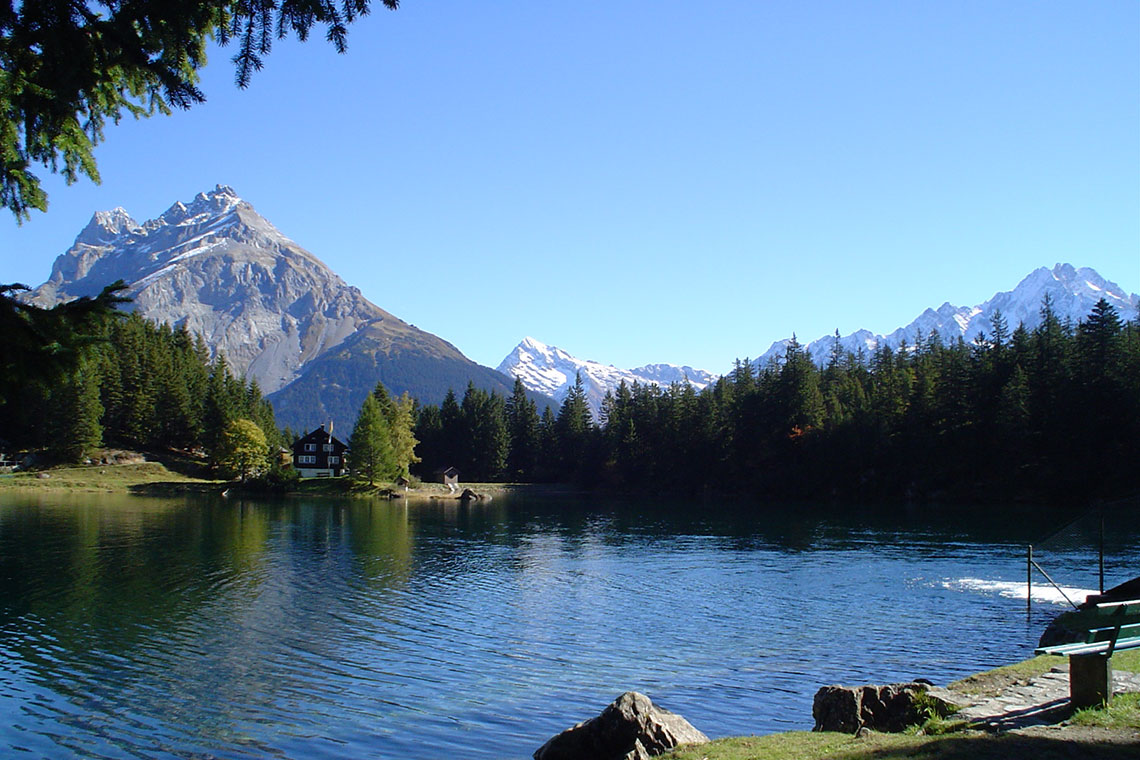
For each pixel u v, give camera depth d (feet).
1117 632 43.29
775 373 474.49
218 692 71.67
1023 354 352.90
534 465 565.94
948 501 329.72
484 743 60.03
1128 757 34.58
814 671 78.74
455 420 567.59
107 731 61.87
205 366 609.83
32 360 26.63
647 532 230.68
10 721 63.57
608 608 112.16
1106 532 77.30
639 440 501.15
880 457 359.46
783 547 188.75
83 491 369.09
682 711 66.59
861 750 38.55
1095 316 321.11
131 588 121.90
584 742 47.91
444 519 276.00
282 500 364.38
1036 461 310.45
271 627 97.45
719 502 395.34
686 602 116.98
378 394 570.46
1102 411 300.61
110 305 28.81
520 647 89.15
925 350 485.15
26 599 112.27
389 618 104.01
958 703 47.60
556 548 188.44
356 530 225.56
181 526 220.64
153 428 465.06
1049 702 46.75
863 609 110.22
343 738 60.85
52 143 30.66
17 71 27.94
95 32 27.14
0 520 228.02
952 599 116.88
